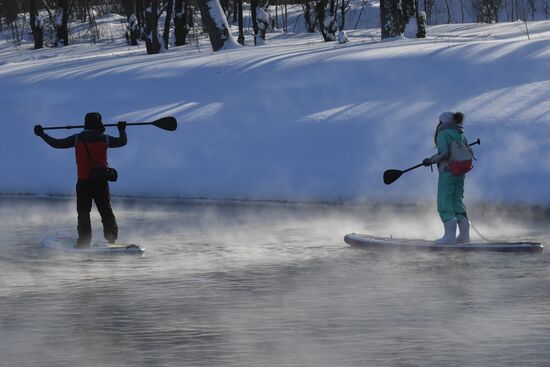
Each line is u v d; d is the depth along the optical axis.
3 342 22.12
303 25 183.75
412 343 21.72
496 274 30.03
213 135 58.84
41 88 74.12
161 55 88.75
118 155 58.00
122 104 67.44
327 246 36.09
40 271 31.11
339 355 20.77
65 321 24.12
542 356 20.56
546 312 24.75
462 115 35.34
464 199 46.41
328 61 70.25
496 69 64.88
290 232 39.72
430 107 58.69
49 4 190.75
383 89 63.91
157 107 65.81
